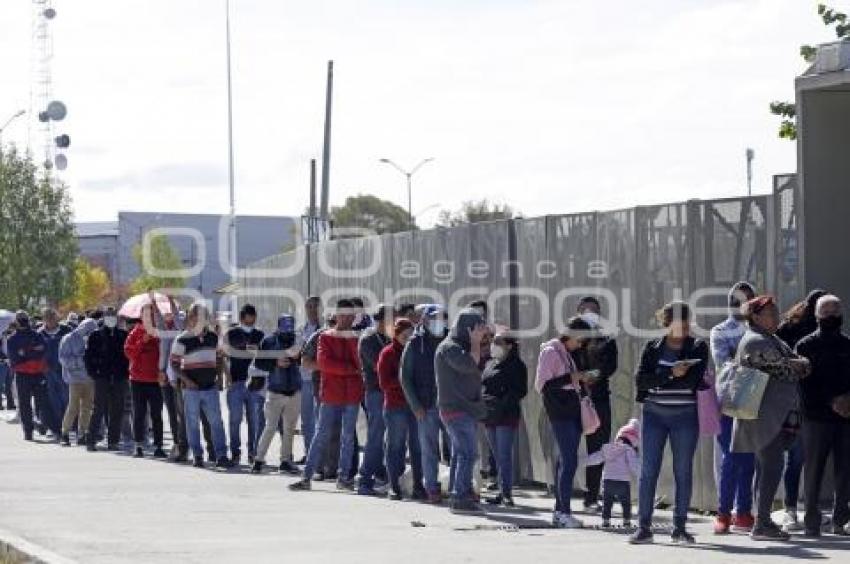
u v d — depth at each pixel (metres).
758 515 18.58
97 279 136.75
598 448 22.41
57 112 114.94
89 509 22.34
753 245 21.44
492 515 21.77
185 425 31.39
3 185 111.06
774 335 18.69
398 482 24.28
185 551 17.52
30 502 23.31
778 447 18.44
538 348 25.72
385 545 18.09
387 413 24.25
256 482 27.02
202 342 30.33
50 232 111.75
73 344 35.75
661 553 17.23
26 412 37.72
